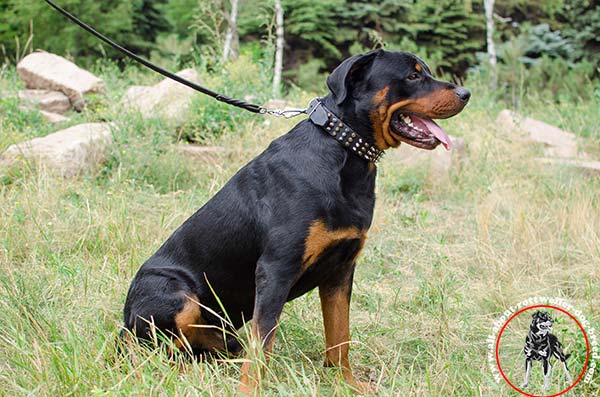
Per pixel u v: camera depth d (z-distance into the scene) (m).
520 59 14.98
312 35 16.41
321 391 3.87
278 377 3.97
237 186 3.93
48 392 3.43
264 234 3.74
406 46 16.34
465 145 9.29
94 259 5.45
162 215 5.86
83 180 7.21
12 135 7.93
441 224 7.09
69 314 4.43
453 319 4.89
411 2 16.66
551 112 12.49
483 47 17.55
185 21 18.70
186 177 7.69
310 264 3.71
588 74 15.33
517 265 5.85
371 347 4.40
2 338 3.92
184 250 4.04
